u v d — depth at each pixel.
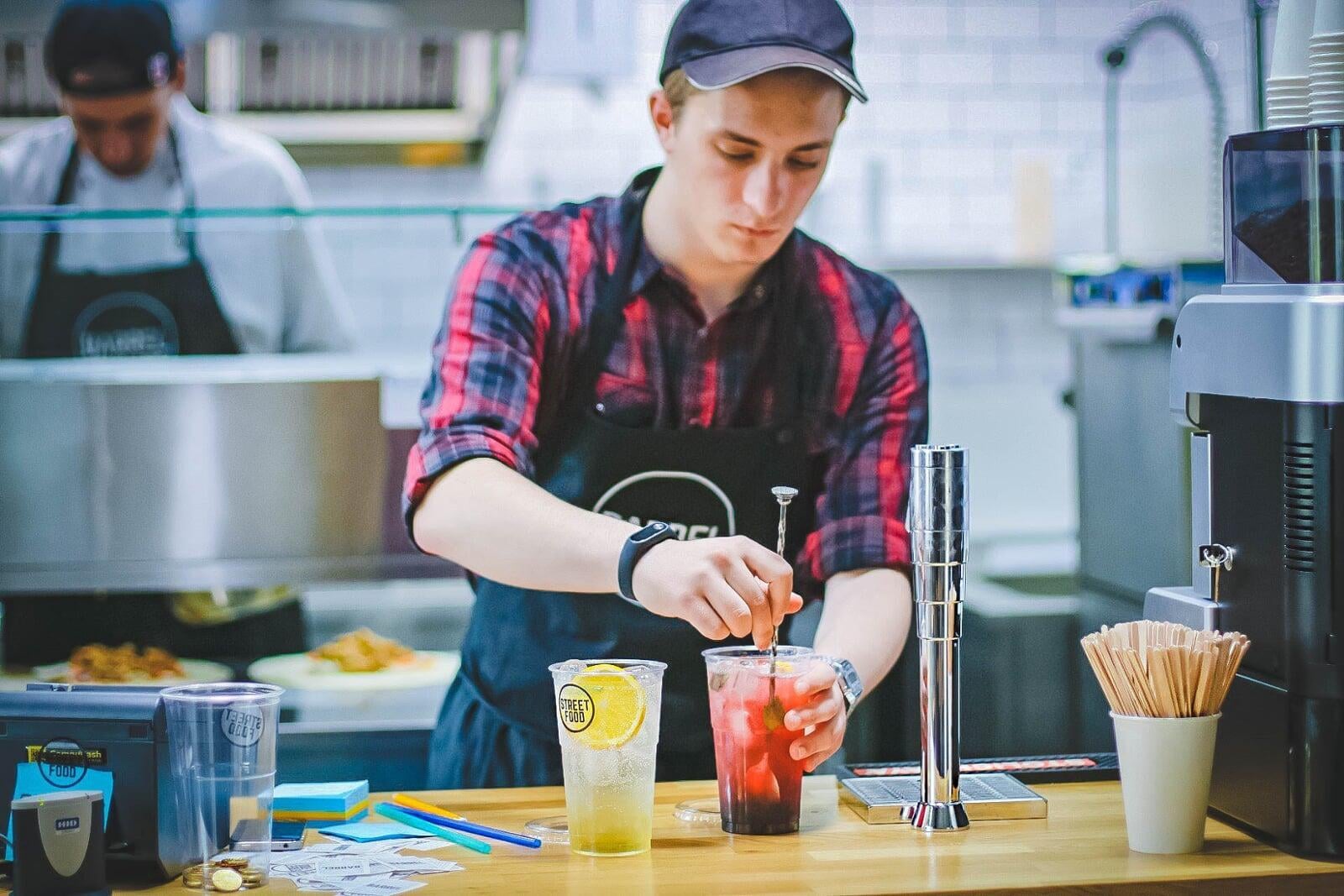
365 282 3.95
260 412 2.91
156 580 2.92
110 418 2.89
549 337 2.25
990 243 4.38
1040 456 4.23
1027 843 1.46
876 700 2.60
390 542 2.97
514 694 2.28
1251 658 1.51
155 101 3.40
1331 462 1.38
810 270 2.31
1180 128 3.74
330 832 1.52
